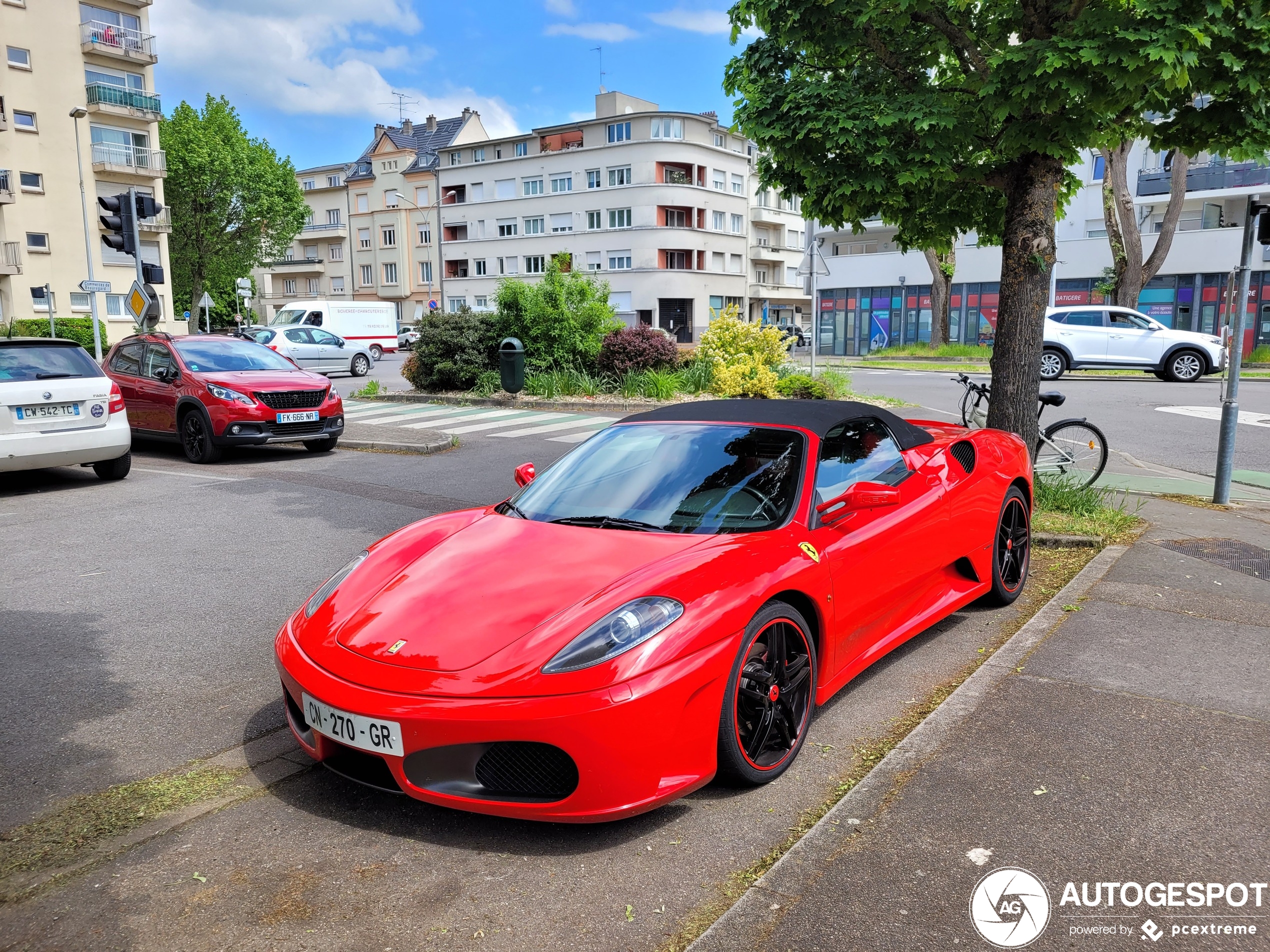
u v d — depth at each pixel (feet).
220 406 33.71
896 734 11.34
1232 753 10.30
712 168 191.11
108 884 8.36
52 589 18.13
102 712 12.38
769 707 9.99
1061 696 11.95
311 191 245.24
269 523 23.73
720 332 55.93
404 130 230.89
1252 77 16.93
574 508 11.98
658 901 7.97
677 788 8.93
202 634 15.51
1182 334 67.26
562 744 8.37
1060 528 20.51
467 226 211.20
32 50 125.29
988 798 9.39
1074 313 70.13
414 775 8.80
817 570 10.76
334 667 9.39
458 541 11.50
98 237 133.90
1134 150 113.19
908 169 19.47
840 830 8.83
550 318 55.52
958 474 14.76
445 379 57.00
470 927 7.64
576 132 192.24
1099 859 8.32
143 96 137.08
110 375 38.68
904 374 81.05
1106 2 16.76
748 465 12.01
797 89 20.01
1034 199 21.54
